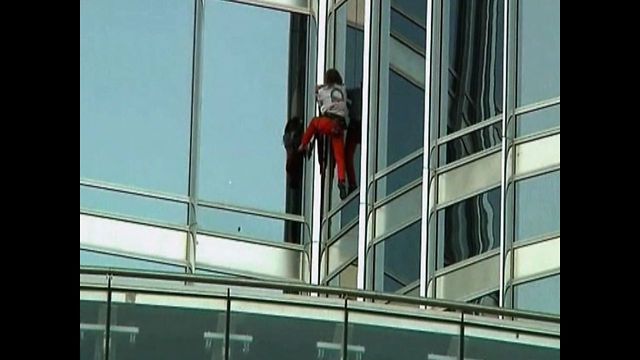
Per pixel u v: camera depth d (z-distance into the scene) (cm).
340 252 6888
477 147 6744
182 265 6944
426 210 6694
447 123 6769
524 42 6731
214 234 7100
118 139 7100
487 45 6819
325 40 7131
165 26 7250
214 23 7388
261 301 5359
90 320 5200
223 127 7288
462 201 6712
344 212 6894
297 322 5378
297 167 7100
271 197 7144
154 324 5247
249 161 7219
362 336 5431
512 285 6569
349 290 5462
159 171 7100
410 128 6894
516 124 6675
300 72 7250
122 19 7238
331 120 6775
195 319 5281
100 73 7181
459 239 6688
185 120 7175
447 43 6812
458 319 5559
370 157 6831
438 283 6638
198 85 7125
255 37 7344
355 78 6988
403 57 6931
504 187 6612
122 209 6975
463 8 6838
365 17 6950
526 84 6719
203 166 7206
